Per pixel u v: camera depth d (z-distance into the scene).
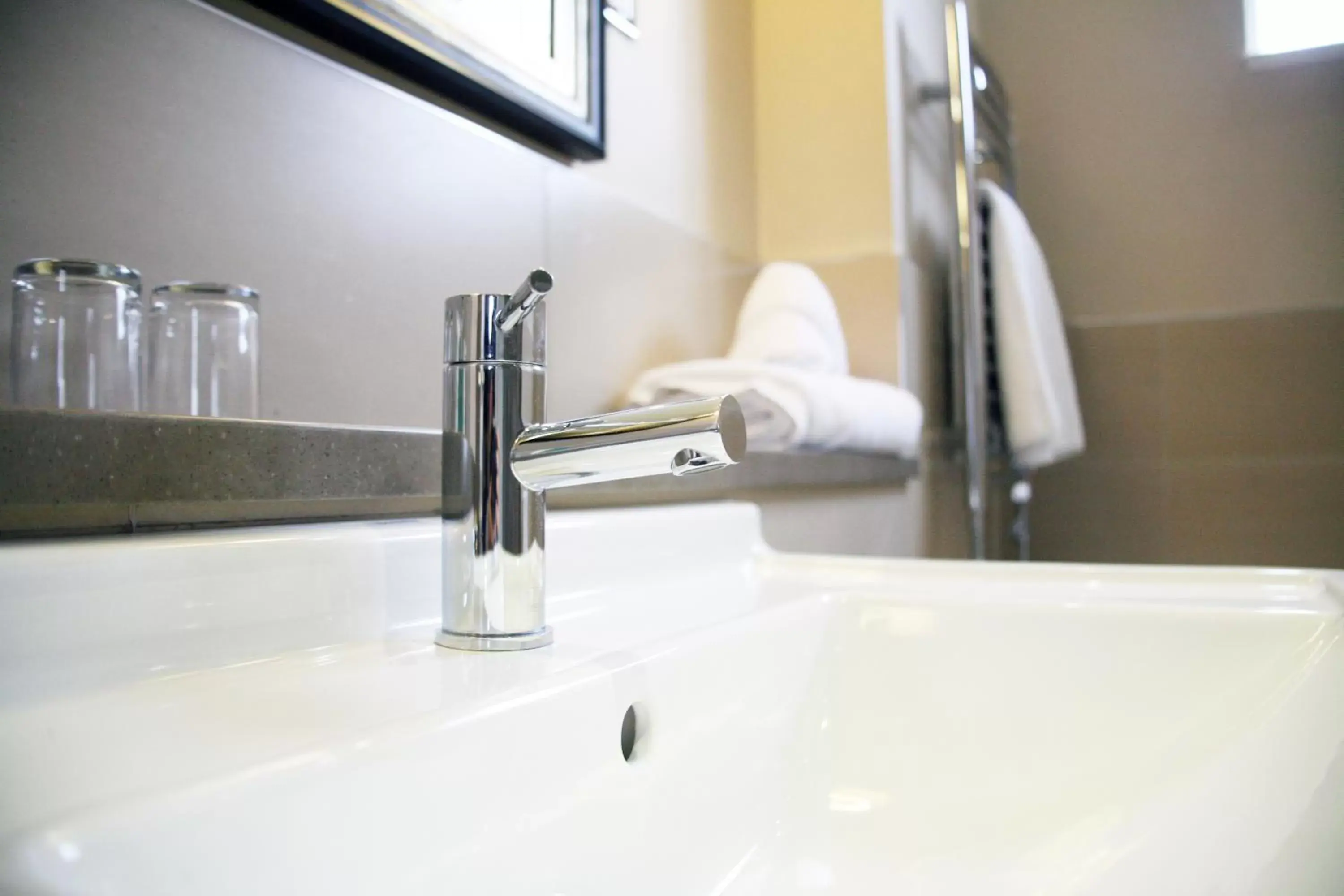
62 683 0.31
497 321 0.40
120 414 0.36
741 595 0.59
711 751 0.43
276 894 0.23
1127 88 1.74
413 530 0.45
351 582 0.41
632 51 0.93
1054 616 0.52
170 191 0.47
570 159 0.80
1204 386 1.65
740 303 1.18
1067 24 1.79
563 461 0.37
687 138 1.04
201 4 0.49
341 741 0.25
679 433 0.33
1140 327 1.70
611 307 0.86
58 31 0.43
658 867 0.38
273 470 0.41
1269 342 1.61
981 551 1.37
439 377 0.63
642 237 0.93
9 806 0.23
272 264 0.52
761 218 1.27
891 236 1.21
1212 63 1.67
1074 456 1.72
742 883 0.43
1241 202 1.64
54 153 0.42
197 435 0.38
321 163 0.55
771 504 0.92
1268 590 0.55
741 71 1.22
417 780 0.27
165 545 0.34
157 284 0.46
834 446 0.93
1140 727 0.49
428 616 0.45
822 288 1.09
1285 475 1.58
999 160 1.66
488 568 0.40
